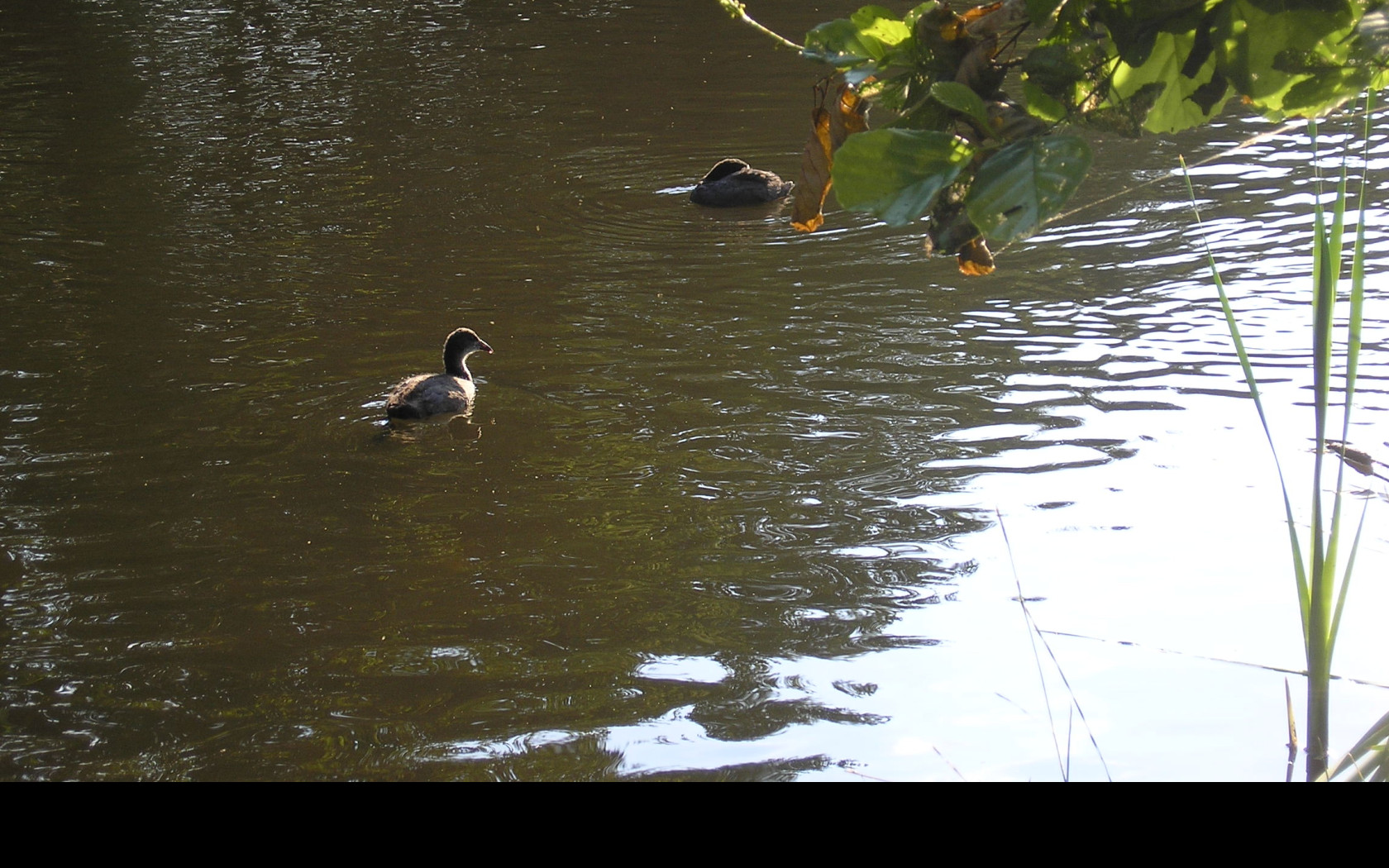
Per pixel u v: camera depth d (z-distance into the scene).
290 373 11.39
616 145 18.89
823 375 11.01
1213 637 7.12
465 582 8.06
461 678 7.12
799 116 20.08
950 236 2.97
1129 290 12.52
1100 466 9.12
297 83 23.00
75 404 10.77
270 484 9.40
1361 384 10.12
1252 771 6.02
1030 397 10.35
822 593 7.83
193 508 9.04
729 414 10.35
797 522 8.66
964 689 6.84
